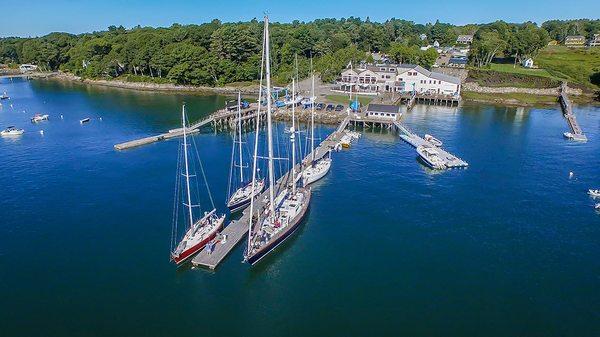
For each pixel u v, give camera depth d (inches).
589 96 7140.8
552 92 7352.4
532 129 5172.2
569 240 2541.8
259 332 1825.8
